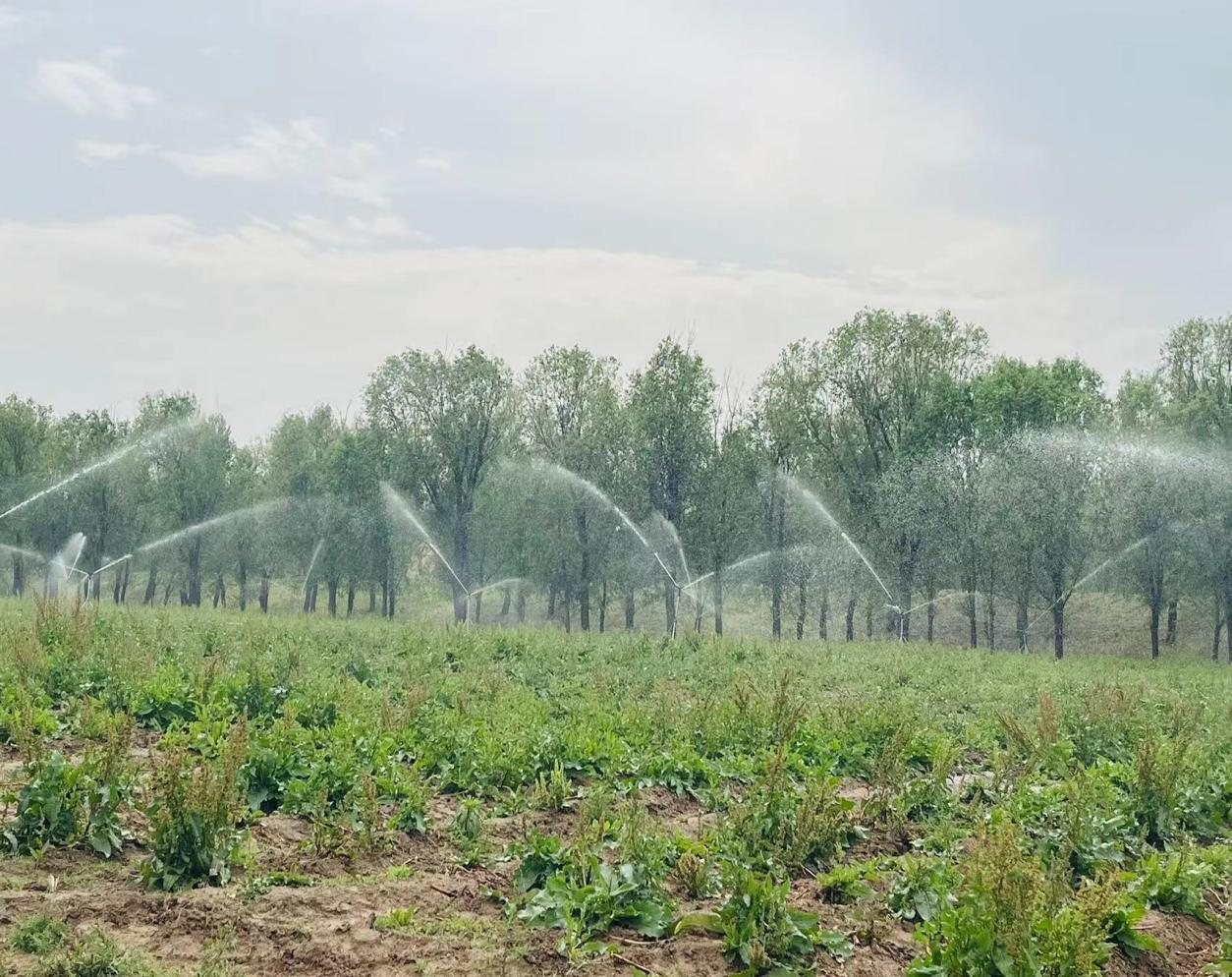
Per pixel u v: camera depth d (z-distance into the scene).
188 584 74.25
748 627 69.56
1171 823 13.83
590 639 33.81
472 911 9.85
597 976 8.55
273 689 17.27
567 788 13.65
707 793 14.14
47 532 64.06
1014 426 56.16
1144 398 59.12
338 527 66.56
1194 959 10.39
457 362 62.59
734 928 9.12
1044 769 16.05
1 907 8.80
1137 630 65.12
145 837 10.69
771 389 62.06
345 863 10.95
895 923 10.32
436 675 21.58
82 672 17.22
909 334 59.56
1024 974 8.02
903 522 55.41
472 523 67.12
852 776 16.39
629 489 60.53
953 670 31.64
